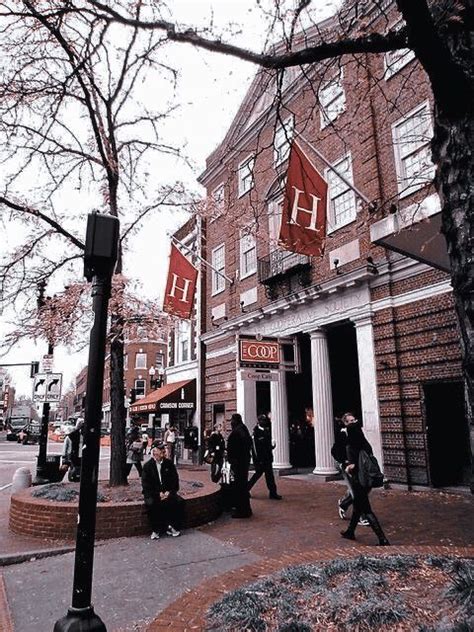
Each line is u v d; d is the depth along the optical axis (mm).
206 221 22875
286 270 15375
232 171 10445
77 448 12852
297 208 9883
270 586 3785
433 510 8656
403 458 11359
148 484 7375
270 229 16719
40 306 11211
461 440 11281
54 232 10680
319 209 10164
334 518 8312
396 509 8852
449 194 3143
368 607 3113
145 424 32156
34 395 13336
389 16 10289
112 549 6637
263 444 10656
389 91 12711
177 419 24812
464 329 2941
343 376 17125
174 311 13469
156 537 7207
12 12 6090
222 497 9109
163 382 30781
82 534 3311
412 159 11969
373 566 3998
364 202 12234
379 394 12203
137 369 49000
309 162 10188
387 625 2939
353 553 4859
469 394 2896
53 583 5406
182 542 6977
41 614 4535
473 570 3465
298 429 17828
